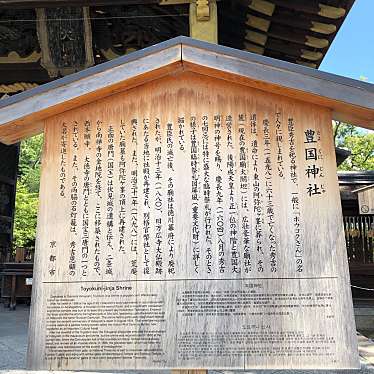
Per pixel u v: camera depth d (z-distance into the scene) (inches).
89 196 121.6
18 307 402.6
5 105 120.3
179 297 112.1
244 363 106.8
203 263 114.1
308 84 114.3
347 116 125.3
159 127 124.3
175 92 126.2
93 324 112.2
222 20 266.5
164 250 115.7
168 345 109.2
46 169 124.3
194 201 118.6
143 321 111.3
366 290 444.5
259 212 116.6
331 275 110.7
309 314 108.7
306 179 117.6
